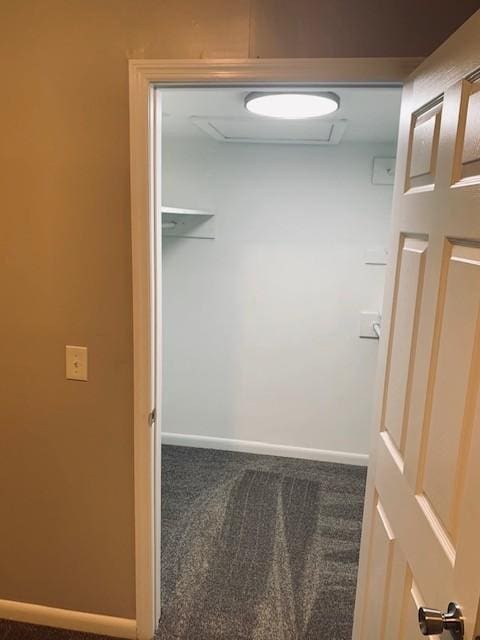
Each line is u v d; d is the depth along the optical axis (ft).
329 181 9.16
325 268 9.53
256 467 9.95
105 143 4.66
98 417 5.32
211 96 5.74
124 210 4.78
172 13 4.32
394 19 4.10
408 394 3.74
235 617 6.08
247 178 9.39
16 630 5.85
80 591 5.82
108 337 5.10
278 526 7.97
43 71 4.59
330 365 9.95
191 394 10.59
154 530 5.61
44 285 5.08
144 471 5.33
